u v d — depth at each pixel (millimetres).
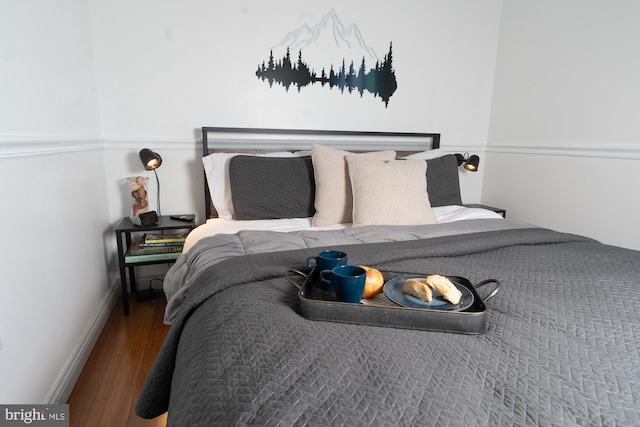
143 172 2334
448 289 896
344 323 858
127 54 2174
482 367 674
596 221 2283
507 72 2854
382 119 2760
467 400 588
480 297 927
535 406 581
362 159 2066
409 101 2799
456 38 2818
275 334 779
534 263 1267
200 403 640
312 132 2568
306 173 2191
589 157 2299
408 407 568
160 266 2488
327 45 2521
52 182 1415
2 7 1105
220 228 1884
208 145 2402
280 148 2559
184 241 2170
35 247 1254
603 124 2217
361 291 894
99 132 2154
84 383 1548
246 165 2121
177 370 859
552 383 636
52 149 1406
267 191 2109
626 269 1213
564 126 2453
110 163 2264
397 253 1279
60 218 1483
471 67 2902
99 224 2082
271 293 1003
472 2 2797
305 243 1558
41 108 1357
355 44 2582
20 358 1131
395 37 2664
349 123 2684
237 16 2312
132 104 2234
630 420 559
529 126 2703
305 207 2162
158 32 2201
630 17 2043
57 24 1552
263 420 550
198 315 972
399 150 2836
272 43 2402
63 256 1504
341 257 1081
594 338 786
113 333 1939
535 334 799
